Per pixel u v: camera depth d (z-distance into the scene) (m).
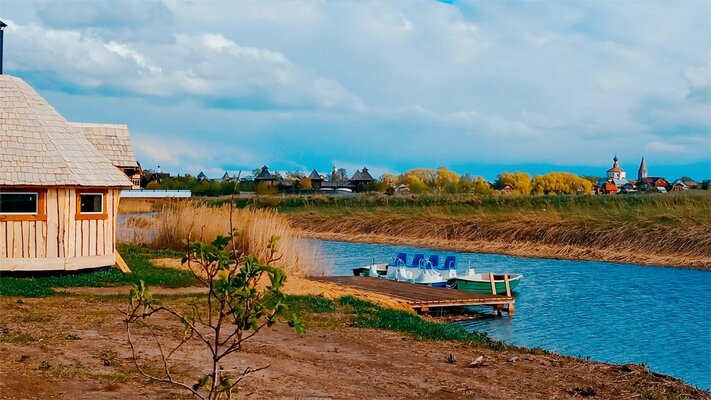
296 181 137.12
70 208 21.19
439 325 16.95
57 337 12.40
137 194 68.69
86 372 10.01
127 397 8.92
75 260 21.30
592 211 50.97
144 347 11.97
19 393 8.77
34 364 10.30
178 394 9.16
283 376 10.70
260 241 27.28
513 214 53.97
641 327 21.64
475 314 23.78
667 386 11.80
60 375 9.75
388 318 17.06
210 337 13.23
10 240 20.48
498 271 36.56
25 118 21.64
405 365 12.34
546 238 47.12
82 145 22.66
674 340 19.84
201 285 20.45
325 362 12.05
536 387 11.30
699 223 42.34
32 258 20.67
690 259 38.75
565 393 10.99
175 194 71.06
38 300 16.75
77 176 21.16
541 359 13.66
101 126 27.08
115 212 22.81
